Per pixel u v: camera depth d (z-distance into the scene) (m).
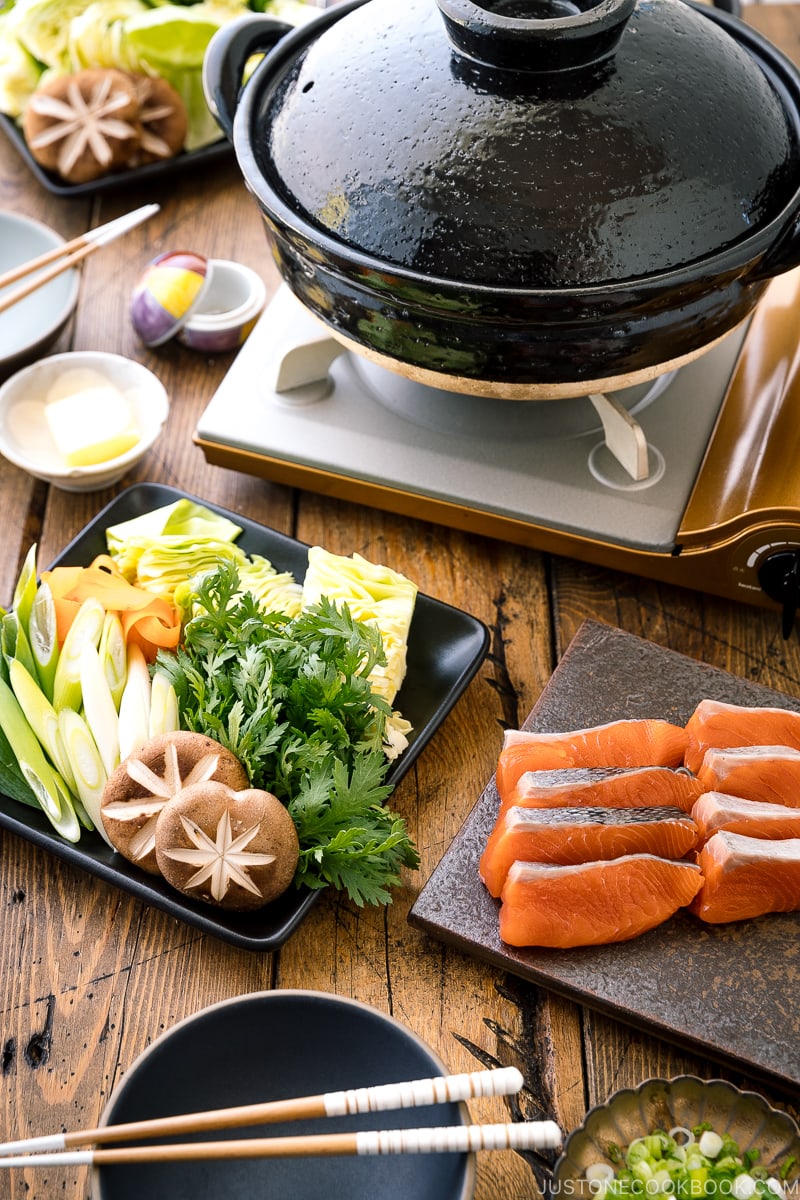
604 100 1.14
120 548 1.26
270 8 1.54
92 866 1.13
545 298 1.12
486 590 1.29
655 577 1.26
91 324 1.45
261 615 1.18
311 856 1.12
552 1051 1.10
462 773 1.20
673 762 1.16
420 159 1.14
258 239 1.51
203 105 1.53
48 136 1.48
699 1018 1.08
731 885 1.09
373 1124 1.05
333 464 1.28
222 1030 1.05
